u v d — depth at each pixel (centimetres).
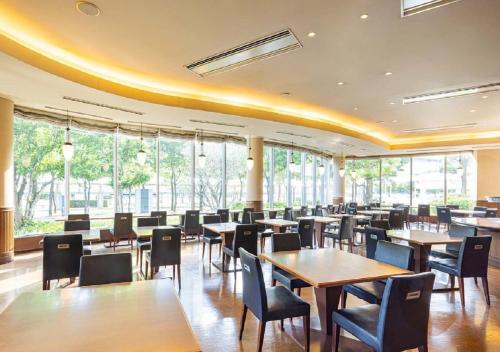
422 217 1193
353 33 342
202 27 334
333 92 561
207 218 654
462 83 507
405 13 300
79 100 519
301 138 899
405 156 1317
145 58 418
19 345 139
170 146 877
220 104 596
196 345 140
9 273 495
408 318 207
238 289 435
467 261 385
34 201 674
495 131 944
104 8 300
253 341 291
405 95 576
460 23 317
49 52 398
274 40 362
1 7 300
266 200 1059
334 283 232
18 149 653
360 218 808
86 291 210
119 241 770
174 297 199
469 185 1177
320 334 306
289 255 322
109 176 789
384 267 274
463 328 321
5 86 450
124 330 154
